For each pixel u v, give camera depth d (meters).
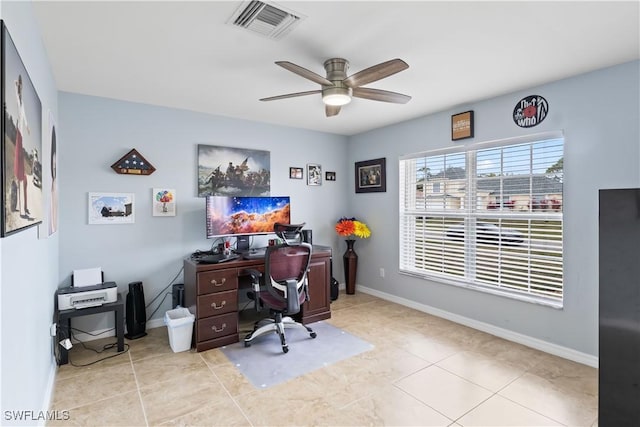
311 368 2.61
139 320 3.22
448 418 2.00
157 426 1.94
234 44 2.14
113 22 1.87
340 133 4.82
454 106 3.47
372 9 1.76
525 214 3.02
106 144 3.20
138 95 3.14
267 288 3.01
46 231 2.09
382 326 3.49
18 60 1.26
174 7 1.74
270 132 4.23
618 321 1.10
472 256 3.46
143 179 3.40
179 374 2.52
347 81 2.29
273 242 3.69
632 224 1.07
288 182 4.39
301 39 2.08
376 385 2.36
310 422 1.97
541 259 2.92
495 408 2.09
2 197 1.03
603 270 1.13
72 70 2.54
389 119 4.02
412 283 4.09
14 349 1.31
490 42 2.11
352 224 4.56
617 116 2.44
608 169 2.49
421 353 2.86
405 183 4.20
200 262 3.06
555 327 2.82
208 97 3.20
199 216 3.71
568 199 2.71
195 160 3.68
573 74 2.62
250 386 2.36
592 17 1.82
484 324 3.34
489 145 3.24
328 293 3.75
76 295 2.75
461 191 3.55
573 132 2.67
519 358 2.76
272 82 2.82
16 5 1.35
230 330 3.08
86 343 3.08
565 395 2.23
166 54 2.28
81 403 2.15
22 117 1.33
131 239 3.34
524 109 2.96
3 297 1.14
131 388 2.33
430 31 1.98
